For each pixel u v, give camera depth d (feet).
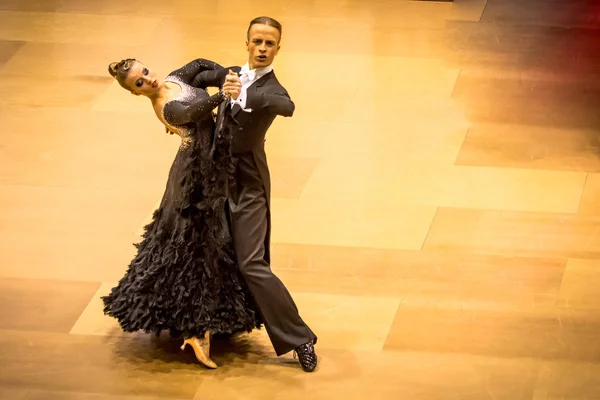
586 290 41.06
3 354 38.01
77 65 58.85
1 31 62.80
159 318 36.04
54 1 66.74
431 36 61.67
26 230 45.21
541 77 57.16
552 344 38.27
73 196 47.52
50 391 36.17
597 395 35.86
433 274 42.09
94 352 38.09
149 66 58.29
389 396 35.76
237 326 36.22
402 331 38.96
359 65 58.49
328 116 53.72
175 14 64.49
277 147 51.16
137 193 47.73
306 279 41.93
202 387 36.24
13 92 56.24
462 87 56.24
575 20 63.41
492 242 43.96
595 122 52.85
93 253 43.65
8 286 41.68
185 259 35.65
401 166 49.49
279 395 35.86
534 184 47.96
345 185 48.11
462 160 49.93
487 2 65.92
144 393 36.04
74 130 52.70
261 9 65.05
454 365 37.24
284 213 46.16
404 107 54.44
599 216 45.62
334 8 65.26
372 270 42.39
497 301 40.47
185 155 35.42
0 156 50.57
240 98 34.01
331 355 37.73
